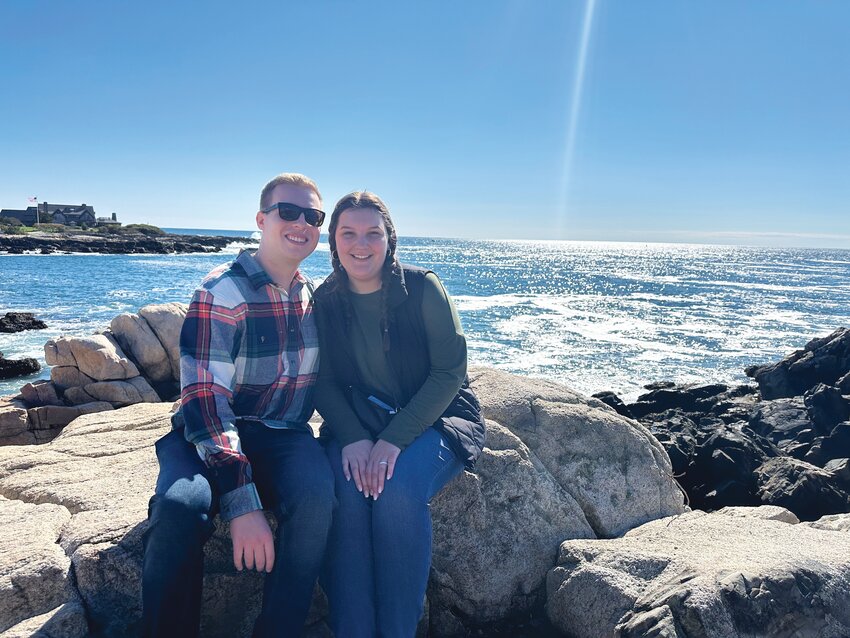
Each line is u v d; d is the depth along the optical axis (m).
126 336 11.53
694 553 3.03
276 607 2.42
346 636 2.48
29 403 10.69
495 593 3.32
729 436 8.73
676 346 26.83
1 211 118.81
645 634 2.48
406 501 2.61
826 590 2.62
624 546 3.28
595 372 21.39
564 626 3.17
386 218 2.90
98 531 2.79
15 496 3.44
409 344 2.94
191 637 2.27
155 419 4.88
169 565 2.20
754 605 2.46
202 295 2.54
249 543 2.34
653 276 83.00
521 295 50.06
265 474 2.62
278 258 2.77
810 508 7.35
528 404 4.21
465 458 2.96
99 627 2.55
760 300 49.94
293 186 2.77
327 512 2.48
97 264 61.97
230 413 2.53
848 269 119.88
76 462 3.89
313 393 2.98
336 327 2.95
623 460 4.08
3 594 2.47
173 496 2.27
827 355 14.99
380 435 2.80
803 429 11.63
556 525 3.63
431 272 3.01
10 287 38.50
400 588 2.54
